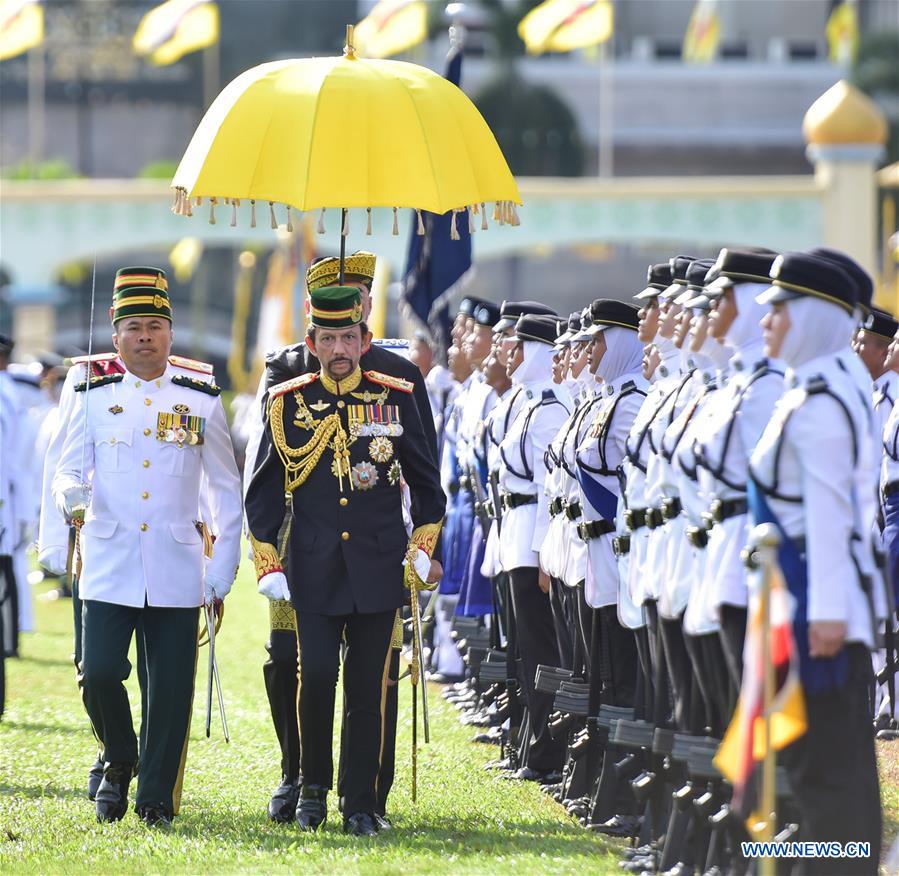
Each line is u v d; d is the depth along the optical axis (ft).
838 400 66.69
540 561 105.91
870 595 66.85
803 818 70.90
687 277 82.64
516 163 593.83
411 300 169.07
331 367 89.66
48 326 363.15
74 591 100.94
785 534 67.82
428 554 91.81
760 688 61.77
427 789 102.99
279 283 401.49
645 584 82.12
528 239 354.33
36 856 84.28
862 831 67.92
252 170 90.12
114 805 93.45
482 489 126.82
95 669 91.71
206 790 103.24
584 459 94.32
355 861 80.69
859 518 66.85
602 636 94.53
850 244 344.69
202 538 94.94
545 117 591.37
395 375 93.50
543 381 113.91
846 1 617.21
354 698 89.81
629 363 96.89
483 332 131.64
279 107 90.68
